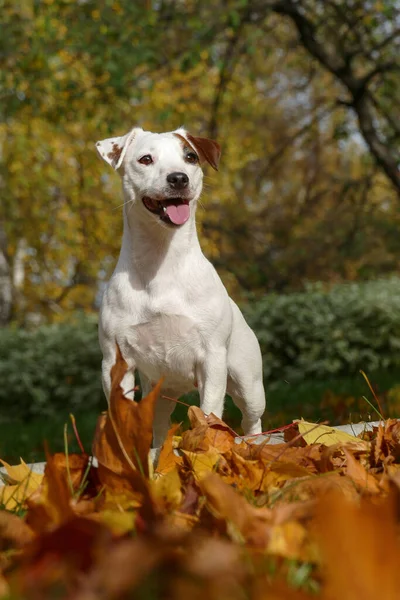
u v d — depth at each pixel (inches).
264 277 652.7
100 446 78.3
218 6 405.7
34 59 404.8
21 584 50.7
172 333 142.9
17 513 77.5
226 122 591.5
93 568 53.4
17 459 239.3
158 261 143.9
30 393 489.1
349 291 541.3
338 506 49.4
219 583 48.6
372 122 430.9
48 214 653.3
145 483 68.1
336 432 107.3
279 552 57.2
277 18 509.0
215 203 800.3
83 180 603.2
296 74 697.0
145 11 388.2
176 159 149.1
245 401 166.2
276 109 771.4
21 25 423.5
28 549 59.0
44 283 815.7
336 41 451.2
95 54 392.5
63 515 67.1
